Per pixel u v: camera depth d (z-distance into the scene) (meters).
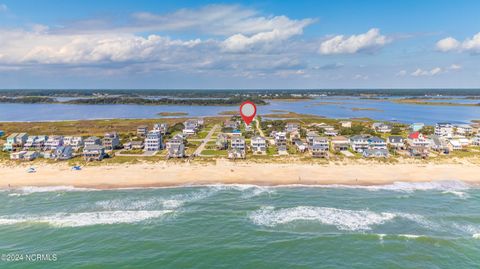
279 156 99.44
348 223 54.56
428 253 45.66
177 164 89.75
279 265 42.97
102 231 51.78
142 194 68.06
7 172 81.75
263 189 71.44
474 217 57.00
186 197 66.50
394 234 50.62
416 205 62.44
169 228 52.91
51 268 42.12
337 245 47.66
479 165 89.44
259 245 47.75
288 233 51.25
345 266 42.75
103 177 78.31
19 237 49.84
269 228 52.94
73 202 63.38
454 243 48.09
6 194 67.62
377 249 46.56
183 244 48.06
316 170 84.62
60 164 89.06
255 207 61.38
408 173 82.31
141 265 42.94
